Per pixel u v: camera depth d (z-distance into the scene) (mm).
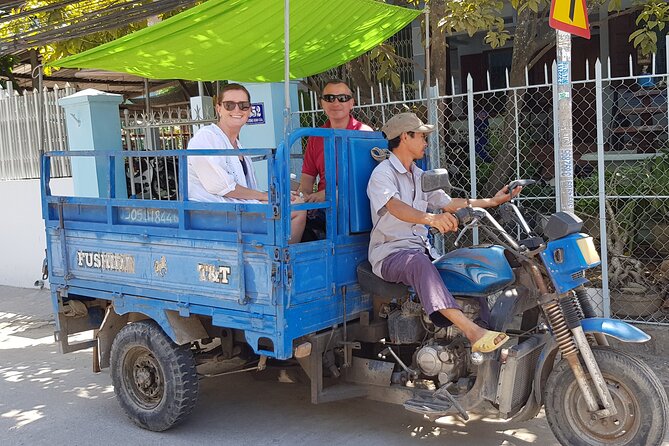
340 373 4309
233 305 3945
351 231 4180
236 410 4824
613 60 9945
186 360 4340
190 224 4148
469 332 3703
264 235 3754
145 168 8422
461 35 10922
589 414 3604
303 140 7449
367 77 7953
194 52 5074
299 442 4250
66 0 6121
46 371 5941
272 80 6461
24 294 9000
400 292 4070
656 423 3418
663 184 6156
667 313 5848
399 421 4516
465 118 8297
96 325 5215
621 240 6266
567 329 3568
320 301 3973
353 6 4703
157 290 4348
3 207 9367
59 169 8695
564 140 4641
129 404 4559
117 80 12398
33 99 8781
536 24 7695
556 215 3650
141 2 5852
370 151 4324
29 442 4430
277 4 4242
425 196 4301
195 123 7836
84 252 4793
